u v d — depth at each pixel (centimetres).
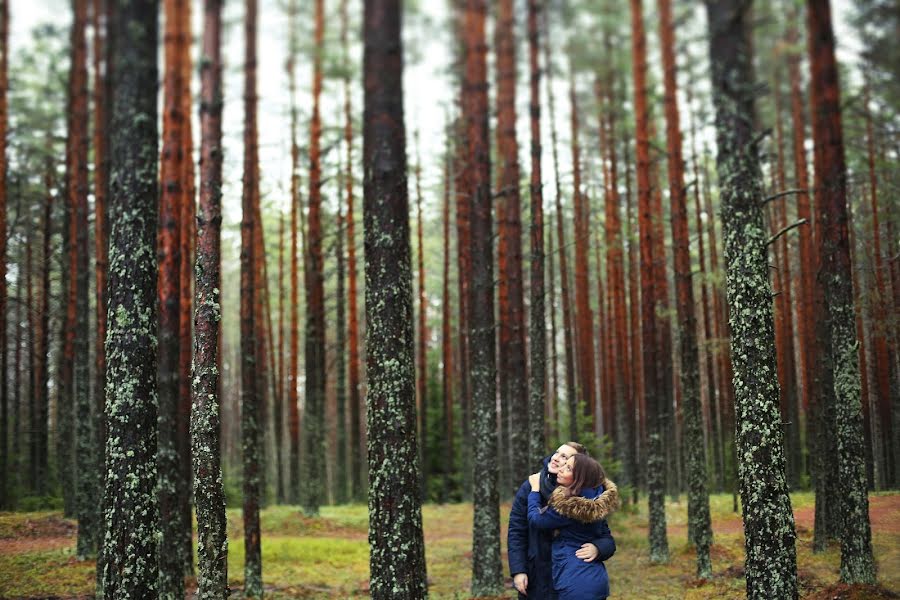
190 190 1420
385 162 654
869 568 972
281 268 2950
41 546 1528
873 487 1756
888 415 1747
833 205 1012
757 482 642
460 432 3259
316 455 2286
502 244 2073
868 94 765
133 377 658
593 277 3756
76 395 1467
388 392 646
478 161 1227
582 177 2586
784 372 1884
